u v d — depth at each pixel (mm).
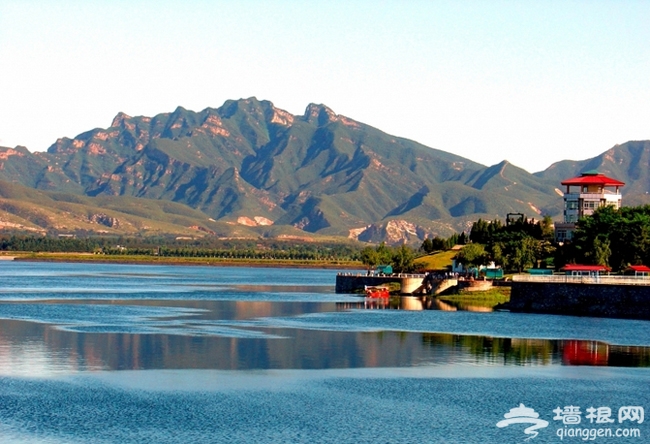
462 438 76750
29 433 74938
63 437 73938
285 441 74312
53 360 109750
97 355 114375
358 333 142375
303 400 88875
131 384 95125
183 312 184375
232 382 97312
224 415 82188
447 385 97562
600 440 77562
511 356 118062
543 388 96875
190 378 99125
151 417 80875
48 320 159750
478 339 135375
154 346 123438
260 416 82125
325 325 155625
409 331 146125
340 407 86250
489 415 84688
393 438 76000
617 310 174250
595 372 106688
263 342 129375
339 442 74375
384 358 115250
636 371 107562
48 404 85000
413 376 102562
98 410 83062
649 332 145500
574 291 181250
